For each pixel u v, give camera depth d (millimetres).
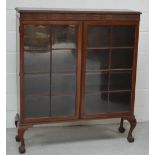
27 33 2734
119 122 3572
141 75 3541
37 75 2834
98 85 2977
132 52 2990
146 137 3250
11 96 3305
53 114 2922
